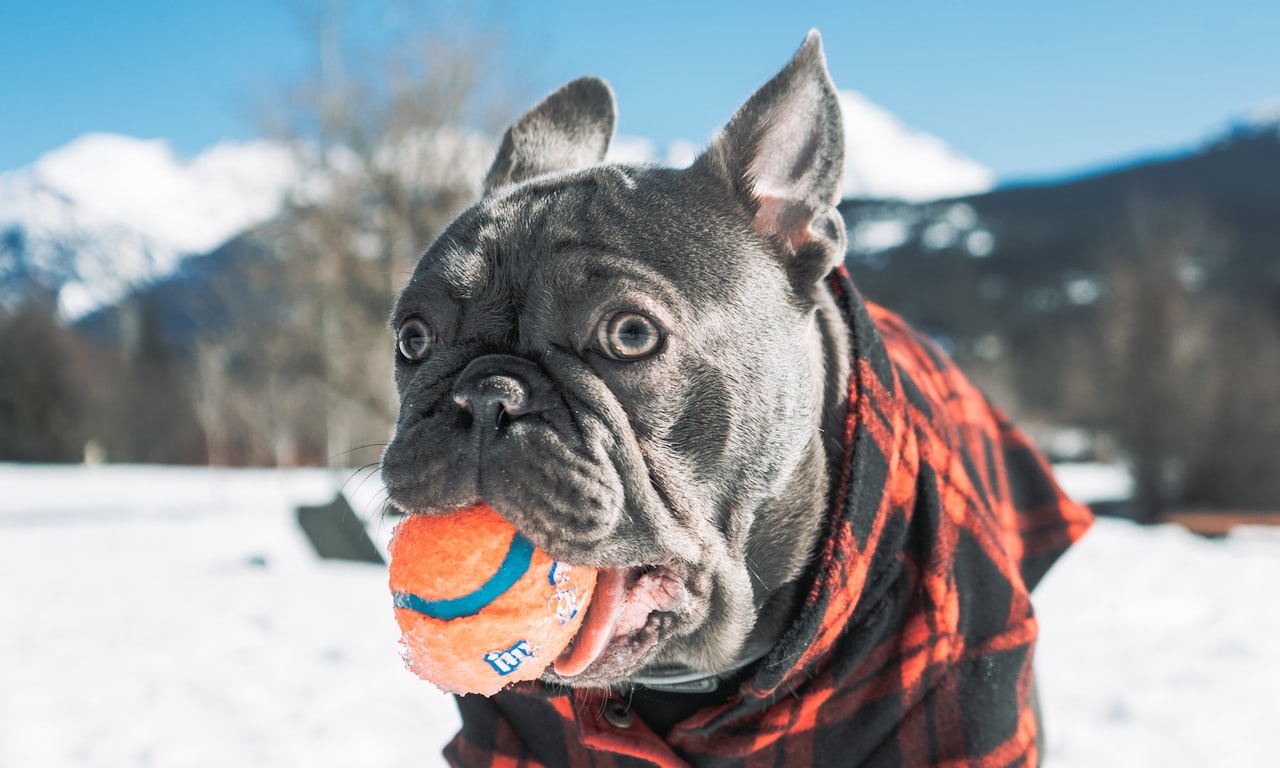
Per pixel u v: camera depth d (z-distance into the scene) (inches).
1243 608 54.7
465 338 18.7
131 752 35.5
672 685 21.0
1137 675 42.2
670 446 18.7
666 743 21.0
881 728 20.0
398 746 36.0
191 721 38.9
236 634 53.6
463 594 17.2
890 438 20.1
